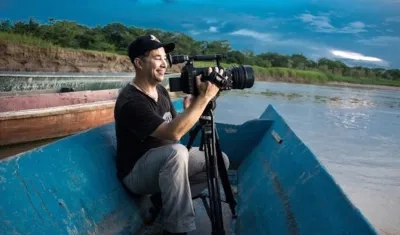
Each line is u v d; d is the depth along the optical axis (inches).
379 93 1295.5
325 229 65.6
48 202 70.3
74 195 77.2
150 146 86.2
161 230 93.9
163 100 94.2
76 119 251.6
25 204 65.6
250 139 144.8
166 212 81.0
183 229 80.0
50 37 863.7
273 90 900.6
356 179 223.5
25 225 63.0
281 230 79.4
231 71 83.0
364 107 667.4
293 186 89.4
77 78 331.0
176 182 79.3
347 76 2106.3
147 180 85.0
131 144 86.2
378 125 448.1
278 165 108.0
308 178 85.1
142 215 95.8
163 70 87.0
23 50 581.3
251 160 135.5
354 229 58.3
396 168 250.8
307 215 74.5
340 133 370.6
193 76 78.8
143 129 80.6
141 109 81.5
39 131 227.6
